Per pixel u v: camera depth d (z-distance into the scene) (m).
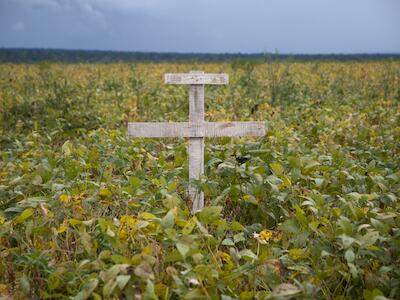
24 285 1.59
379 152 3.10
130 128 2.38
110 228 1.74
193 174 2.45
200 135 2.41
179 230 1.97
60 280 1.60
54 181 2.43
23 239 1.93
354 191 2.39
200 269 1.54
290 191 2.24
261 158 2.64
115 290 1.48
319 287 1.62
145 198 2.22
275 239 1.96
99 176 2.69
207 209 1.76
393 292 1.57
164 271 1.67
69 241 1.93
